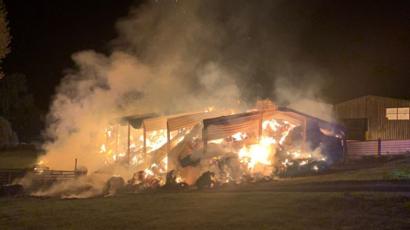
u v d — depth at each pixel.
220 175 21.42
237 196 15.11
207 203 14.06
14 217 13.58
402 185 15.34
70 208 14.84
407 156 25.23
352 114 31.88
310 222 10.52
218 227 10.59
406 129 29.22
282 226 10.31
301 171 22.38
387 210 11.22
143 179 21.89
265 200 13.72
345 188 15.67
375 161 24.86
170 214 12.57
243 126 23.20
